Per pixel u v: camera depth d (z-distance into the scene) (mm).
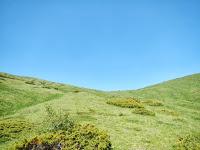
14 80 78500
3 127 29156
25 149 19844
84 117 35750
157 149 24188
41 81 99000
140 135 28672
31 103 51844
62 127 23734
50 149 19984
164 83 100125
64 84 101125
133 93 89438
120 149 23531
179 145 24922
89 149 20750
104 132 23844
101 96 65812
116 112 42188
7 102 47750
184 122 39625
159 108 52500
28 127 30078
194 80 94875
